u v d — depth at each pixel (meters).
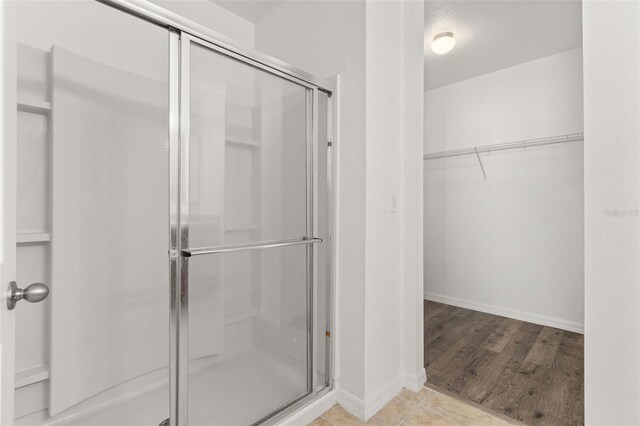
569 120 2.67
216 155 1.22
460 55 2.77
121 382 1.48
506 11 2.17
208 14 2.08
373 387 1.63
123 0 0.96
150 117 1.55
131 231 1.51
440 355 2.26
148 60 1.73
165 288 1.62
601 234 0.72
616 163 0.69
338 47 1.70
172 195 1.10
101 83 1.41
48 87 1.32
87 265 1.38
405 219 1.86
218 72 1.22
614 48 0.70
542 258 2.84
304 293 1.58
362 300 1.58
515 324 2.84
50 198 1.29
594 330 0.72
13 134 0.65
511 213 3.00
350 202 1.63
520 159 2.95
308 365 1.61
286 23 2.04
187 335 1.16
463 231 3.31
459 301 3.34
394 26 1.79
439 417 1.59
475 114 3.20
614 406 0.70
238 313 1.32
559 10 2.16
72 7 1.49
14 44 0.65
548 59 2.78
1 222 0.56
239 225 1.31
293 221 1.52
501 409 1.65
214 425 1.24
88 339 1.38
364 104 1.57
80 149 1.35
